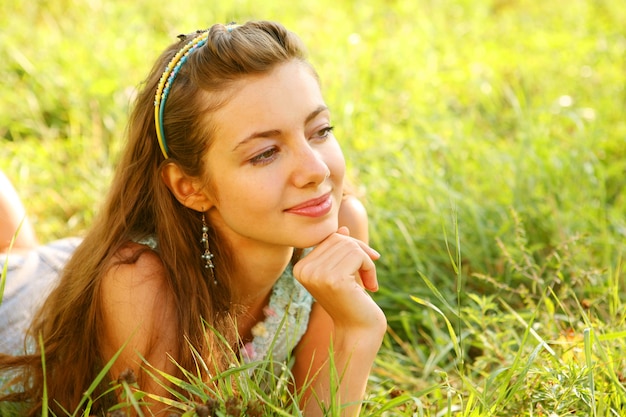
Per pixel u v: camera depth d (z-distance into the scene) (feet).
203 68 7.46
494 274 12.18
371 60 19.20
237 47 7.36
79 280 8.22
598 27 21.97
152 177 8.23
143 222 8.43
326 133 7.79
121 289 7.96
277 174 7.45
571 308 10.83
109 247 8.23
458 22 23.32
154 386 7.88
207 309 8.09
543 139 14.92
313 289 7.94
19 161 14.87
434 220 13.01
